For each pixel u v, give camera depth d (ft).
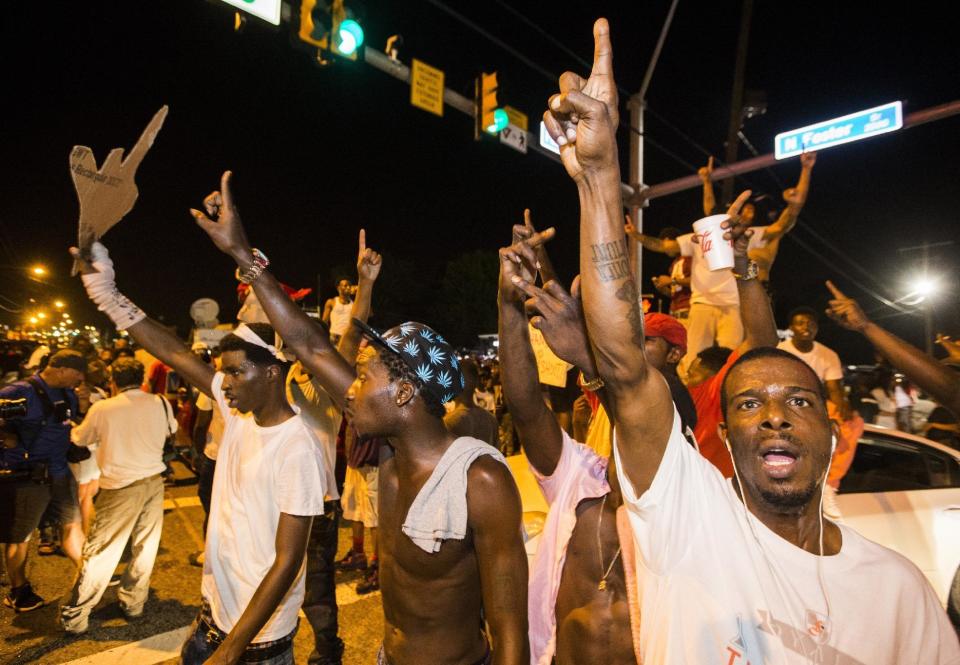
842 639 3.92
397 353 6.05
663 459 4.10
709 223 8.16
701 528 4.12
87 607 13.12
